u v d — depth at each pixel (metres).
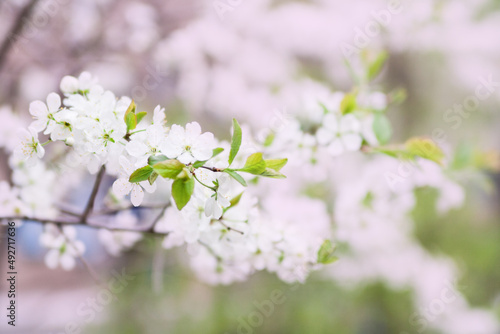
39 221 0.77
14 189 0.78
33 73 1.23
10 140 0.81
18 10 1.01
